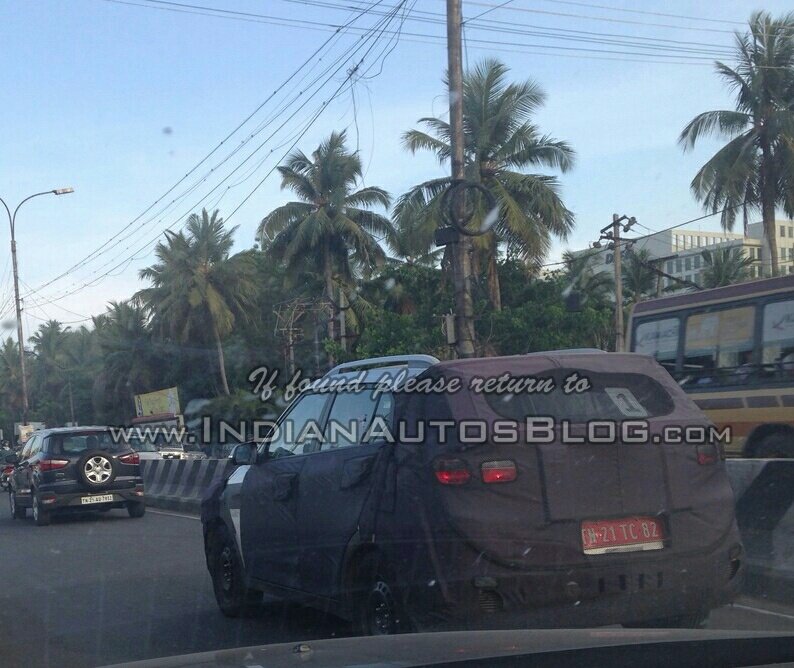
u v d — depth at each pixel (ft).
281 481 20.65
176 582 29.40
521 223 91.61
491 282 100.27
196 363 141.79
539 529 15.16
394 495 16.31
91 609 25.44
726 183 97.09
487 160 96.37
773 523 25.53
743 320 40.04
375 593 17.01
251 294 141.08
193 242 138.00
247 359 138.62
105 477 51.80
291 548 20.02
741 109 98.78
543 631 11.48
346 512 17.70
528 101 95.45
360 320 121.80
